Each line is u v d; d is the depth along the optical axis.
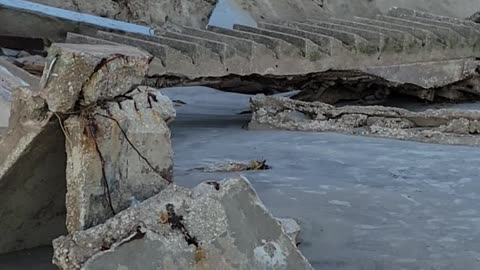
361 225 4.16
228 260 2.70
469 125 7.60
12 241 3.60
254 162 6.12
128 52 3.09
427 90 10.73
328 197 4.85
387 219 4.29
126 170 2.98
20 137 3.06
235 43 8.74
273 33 9.35
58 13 10.41
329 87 10.41
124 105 2.99
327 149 6.99
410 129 7.98
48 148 3.16
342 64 9.53
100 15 11.30
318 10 13.68
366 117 8.46
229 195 2.78
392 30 10.20
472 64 10.91
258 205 2.80
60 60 2.83
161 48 7.95
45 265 3.41
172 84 8.26
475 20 12.70
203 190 2.81
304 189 5.11
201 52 8.23
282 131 8.47
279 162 6.29
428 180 5.46
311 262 3.49
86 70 2.81
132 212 2.73
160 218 2.71
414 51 10.27
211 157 6.62
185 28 9.34
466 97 11.32
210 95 12.72
